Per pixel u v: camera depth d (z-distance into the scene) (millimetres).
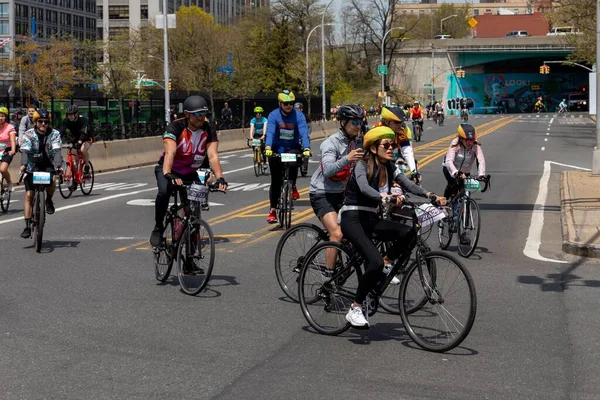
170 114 41281
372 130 7215
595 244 11953
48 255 11883
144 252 12094
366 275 7125
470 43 110625
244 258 11516
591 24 49219
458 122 76000
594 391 5973
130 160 30234
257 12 99500
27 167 12773
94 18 122938
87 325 7891
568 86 120125
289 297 8969
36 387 6055
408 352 6984
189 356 6852
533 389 6016
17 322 8008
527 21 141625
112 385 6094
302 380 6211
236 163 31875
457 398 5812
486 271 10703
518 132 54906
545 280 10125
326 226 8336
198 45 72688
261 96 81750
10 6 102938
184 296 9180
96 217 16125
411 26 113875
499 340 7383
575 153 35250
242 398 5801
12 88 69250
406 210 7328
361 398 5801
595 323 8000
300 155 13945
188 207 9227
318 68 86688
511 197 19438
